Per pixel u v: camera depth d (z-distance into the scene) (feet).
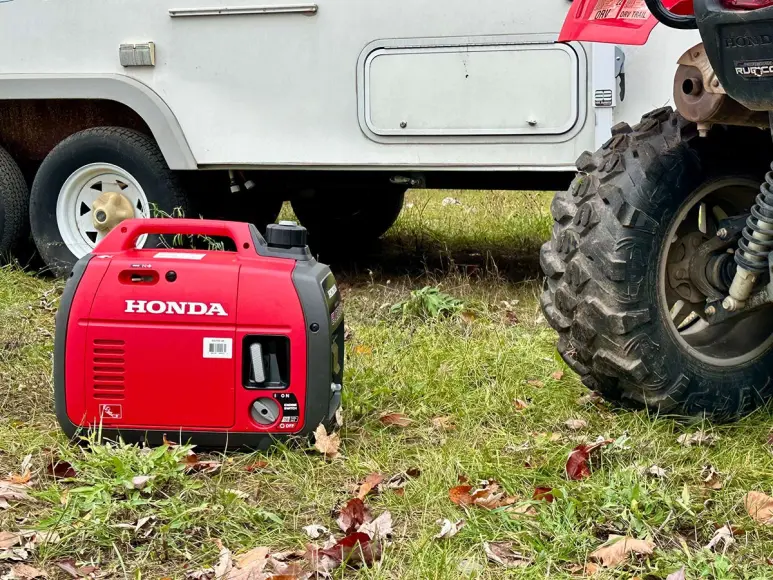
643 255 7.33
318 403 7.13
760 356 7.80
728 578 5.66
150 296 7.05
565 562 5.94
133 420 7.15
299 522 6.42
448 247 14.57
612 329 7.36
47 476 6.91
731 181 7.54
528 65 10.09
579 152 10.11
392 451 7.25
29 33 11.46
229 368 7.07
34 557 5.99
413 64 10.37
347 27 10.48
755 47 5.89
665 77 9.87
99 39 11.27
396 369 8.80
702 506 6.45
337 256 14.43
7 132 12.59
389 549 6.07
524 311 10.89
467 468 6.96
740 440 7.39
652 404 7.60
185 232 7.36
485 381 8.60
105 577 5.85
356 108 10.60
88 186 11.96
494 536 6.14
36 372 8.78
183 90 11.06
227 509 6.46
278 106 10.80
